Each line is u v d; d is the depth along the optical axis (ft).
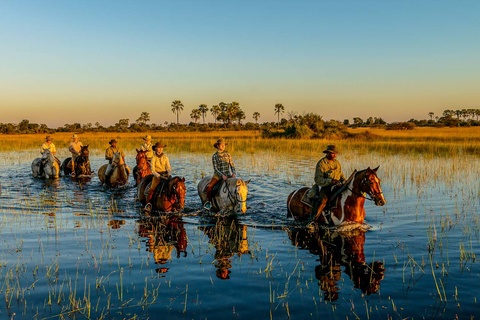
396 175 68.90
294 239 35.06
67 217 44.19
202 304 23.02
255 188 60.23
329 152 36.78
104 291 24.75
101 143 153.48
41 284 25.85
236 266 28.86
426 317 21.15
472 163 82.94
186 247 33.37
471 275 26.50
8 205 50.47
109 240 35.45
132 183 67.67
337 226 36.88
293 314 21.74
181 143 144.87
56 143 162.91
